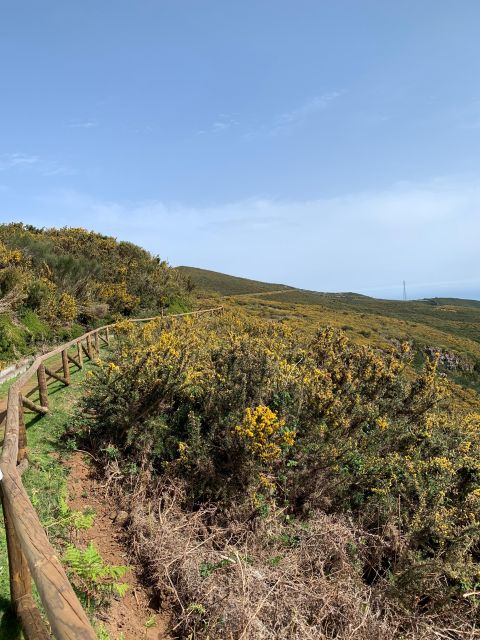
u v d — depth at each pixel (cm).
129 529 496
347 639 389
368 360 812
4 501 266
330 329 983
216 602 403
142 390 638
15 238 1870
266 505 543
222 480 572
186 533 509
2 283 1320
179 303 2477
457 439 700
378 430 677
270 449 556
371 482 588
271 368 711
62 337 1388
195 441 600
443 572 469
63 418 679
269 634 375
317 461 577
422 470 590
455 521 521
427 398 755
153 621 396
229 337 993
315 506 568
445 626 434
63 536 427
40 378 689
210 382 684
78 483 552
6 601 291
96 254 2402
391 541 511
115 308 1897
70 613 160
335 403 642
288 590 425
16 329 1185
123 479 584
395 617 436
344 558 478
